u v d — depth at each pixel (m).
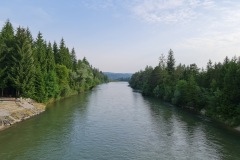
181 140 39.34
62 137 39.78
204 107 67.00
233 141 39.03
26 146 35.06
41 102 71.06
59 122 50.38
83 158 31.08
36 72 70.12
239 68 54.22
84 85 140.12
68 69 116.44
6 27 81.06
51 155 31.86
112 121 52.66
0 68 62.81
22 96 64.56
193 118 58.03
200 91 70.12
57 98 88.44
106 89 171.25
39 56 82.19
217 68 84.44
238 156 32.38
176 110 70.19
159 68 122.19
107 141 38.28
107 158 31.27
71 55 148.75
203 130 46.06
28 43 66.88
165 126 48.94
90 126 47.62
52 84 79.56
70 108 69.19
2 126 44.66
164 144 37.19
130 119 55.16
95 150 34.09
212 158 31.69
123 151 33.88
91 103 81.75
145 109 70.75
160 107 75.75
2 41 64.94
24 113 54.16
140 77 179.88
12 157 30.88
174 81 102.31
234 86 52.25
